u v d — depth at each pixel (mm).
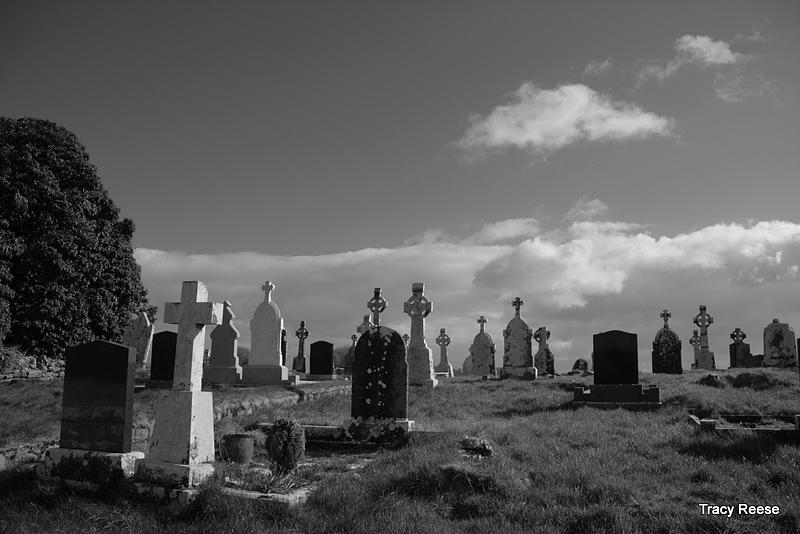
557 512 8094
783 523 7746
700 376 25000
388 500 8648
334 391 23062
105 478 9695
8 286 26859
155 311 37781
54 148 31438
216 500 8539
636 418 16578
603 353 20422
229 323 26203
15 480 10000
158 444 9648
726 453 11023
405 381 14328
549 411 19078
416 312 27688
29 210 28703
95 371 10461
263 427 15391
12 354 26016
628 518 7750
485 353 37250
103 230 32094
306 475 10477
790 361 32000
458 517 8320
